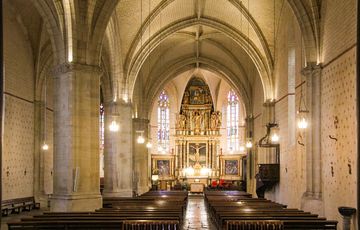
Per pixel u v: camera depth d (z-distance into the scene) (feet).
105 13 63.67
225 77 140.87
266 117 97.14
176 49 130.11
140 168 129.39
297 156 71.92
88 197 60.64
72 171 59.72
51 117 100.83
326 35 57.52
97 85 63.05
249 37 100.37
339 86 51.29
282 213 50.29
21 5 80.18
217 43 125.70
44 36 89.92
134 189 125.80
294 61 79.51
